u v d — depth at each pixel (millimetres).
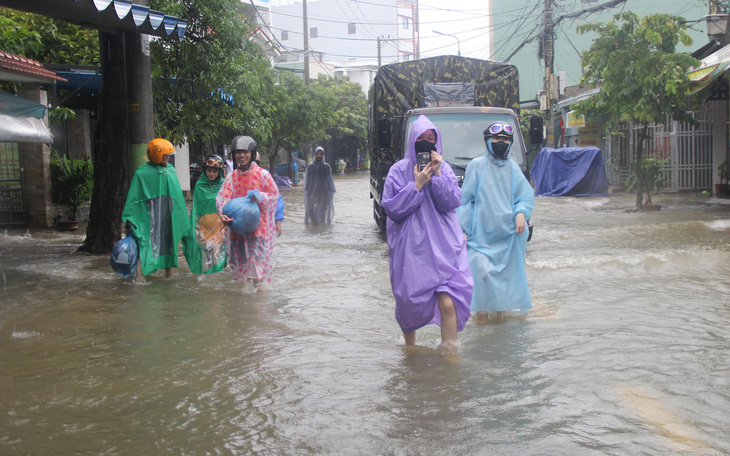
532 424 3234
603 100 15047
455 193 4480
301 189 29438
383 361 4344
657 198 17797
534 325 5281
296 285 7238
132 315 5840
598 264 8047
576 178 19969
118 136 9695
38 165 13312
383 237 11617
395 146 11375
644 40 14414
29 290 7055
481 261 5477
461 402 3553
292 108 28922
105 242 9758
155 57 11797
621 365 4133
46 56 17297
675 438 3037
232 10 12188
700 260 8141
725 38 16906
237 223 6930
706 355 4328
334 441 3100
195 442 3117
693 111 19016
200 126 12859
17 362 4434
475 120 10188
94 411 3523
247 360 4426
